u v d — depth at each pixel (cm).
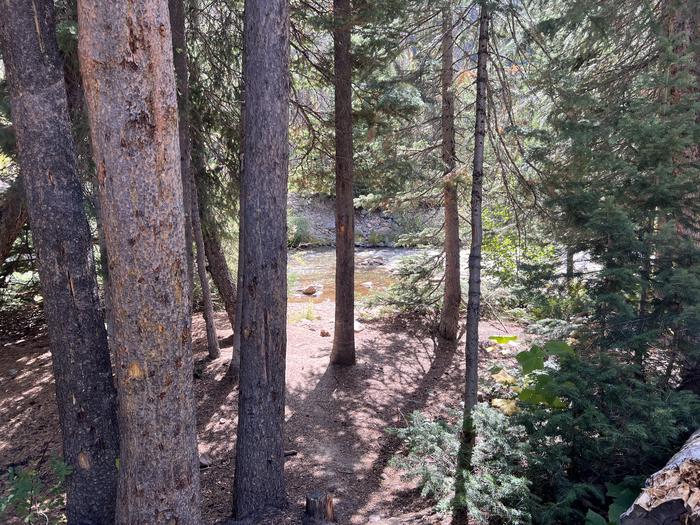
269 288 450
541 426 458
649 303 501
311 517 457
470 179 863
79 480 427
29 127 385
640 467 434
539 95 786
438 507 437
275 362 464
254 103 435
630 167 490
